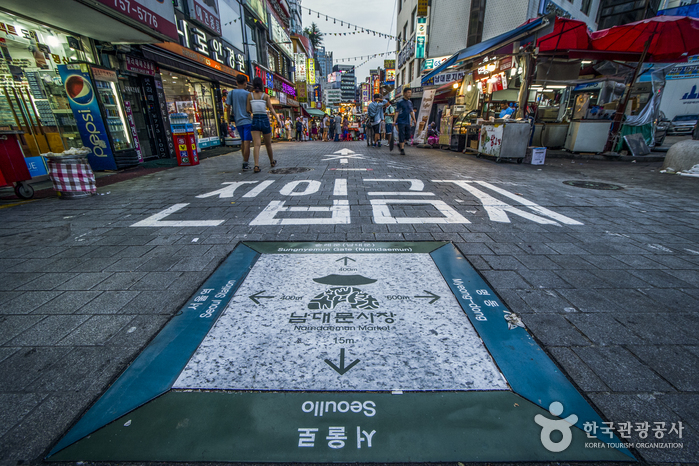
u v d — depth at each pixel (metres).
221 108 13.34
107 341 1.59
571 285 2.10
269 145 6.98
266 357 1.46
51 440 1.11
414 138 14.14
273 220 3.37
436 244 2.74
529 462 1.04
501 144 7.70
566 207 3.94
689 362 1.44
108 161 6.85
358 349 1.51
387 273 2.24
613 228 3.20
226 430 1.13
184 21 10.12
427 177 5.85
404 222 3.30
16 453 1.07
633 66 9.63
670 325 1.70
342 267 2.32
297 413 1.19
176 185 5.24
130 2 5.73
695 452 1.06
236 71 14.19
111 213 3.69
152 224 3.29
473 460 1.04
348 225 3.21
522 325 1.68
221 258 2.49
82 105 6.55
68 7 5.01
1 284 2.13
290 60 25.61
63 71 6.32
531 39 7.56
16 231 3.11
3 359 1.48
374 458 1.05
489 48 8.20
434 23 16.84
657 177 6.04
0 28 5.38
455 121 11.43
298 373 1.37
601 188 5.03
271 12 19.56
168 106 9.73
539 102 11.00
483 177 5.91
